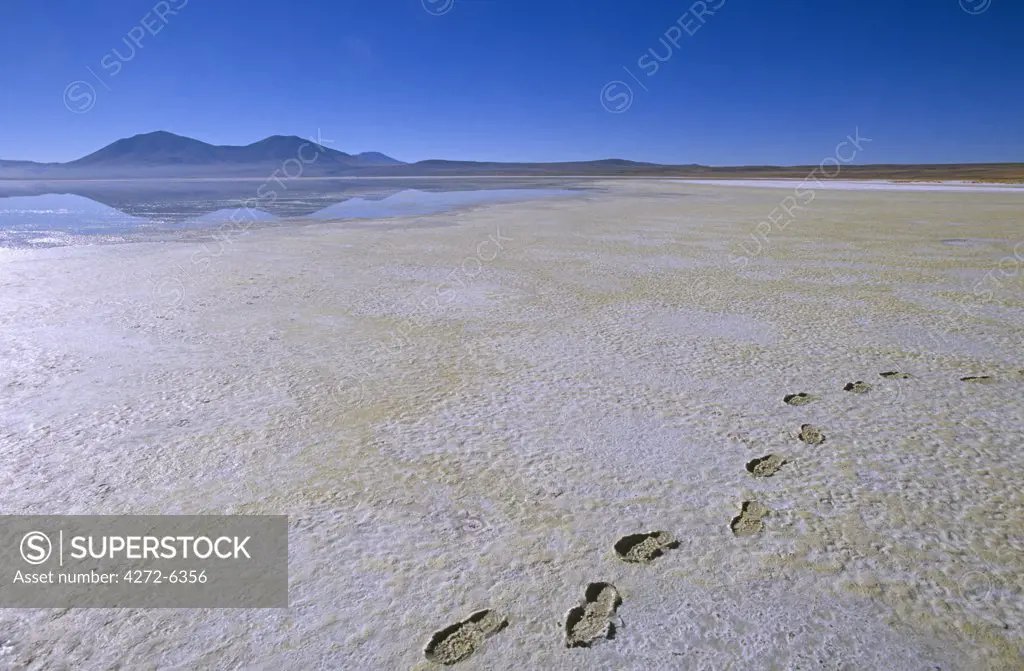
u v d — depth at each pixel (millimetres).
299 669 2492
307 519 3475
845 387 5438
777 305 8359
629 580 3004
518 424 4668
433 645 2619
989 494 3740
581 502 3650
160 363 5891
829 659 2545
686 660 2541
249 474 3934
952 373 5785
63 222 19391
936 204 27234
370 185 54750
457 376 5656
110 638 2660
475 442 4375
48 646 2617
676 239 15117
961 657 2557
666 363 6035
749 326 7336
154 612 2803
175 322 7277
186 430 4512
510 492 3754
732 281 9922
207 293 8797
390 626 2715
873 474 3980
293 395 5176
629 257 12273
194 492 3727
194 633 2682
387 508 3578
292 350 6328
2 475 3881
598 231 16844
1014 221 19438
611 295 8891
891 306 8320
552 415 4828
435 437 4449
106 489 3750
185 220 20266
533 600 2867
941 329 7227
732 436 4500
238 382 5445
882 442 4410
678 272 10664
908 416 4840
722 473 3990
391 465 4059
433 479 3893
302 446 4297
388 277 10117
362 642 2629
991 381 5582
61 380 5430
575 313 7891
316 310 7934
